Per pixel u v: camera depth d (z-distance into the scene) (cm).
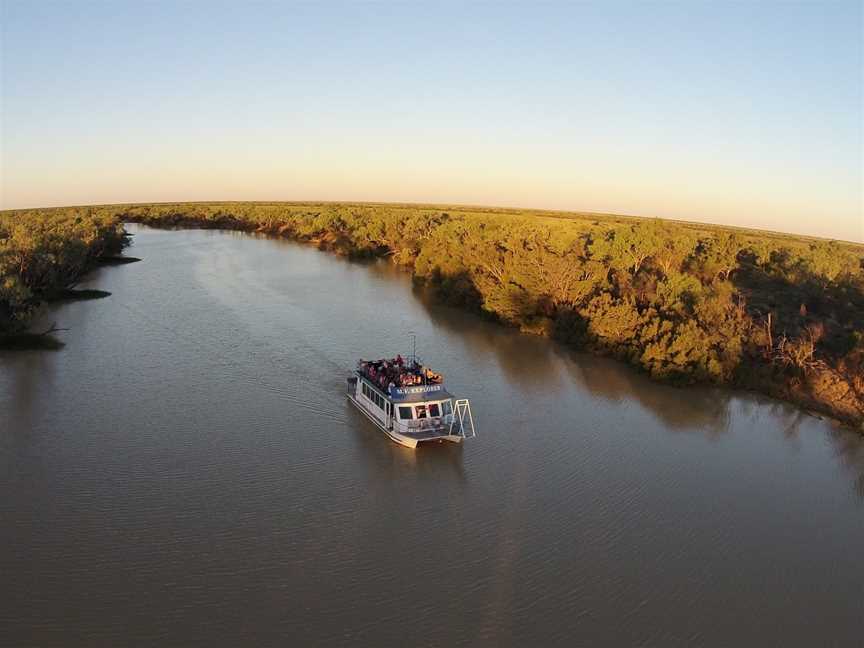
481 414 4188
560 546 2786
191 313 6550
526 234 8250
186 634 2177
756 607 2464
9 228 9556
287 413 4084
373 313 6912
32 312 5872
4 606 2266
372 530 2844
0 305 5844
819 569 2716
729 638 2295
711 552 2795
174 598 2347
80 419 3834
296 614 2300
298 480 3244
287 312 6769
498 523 2944
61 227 9544
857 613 2459
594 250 8012
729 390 4906
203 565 2541
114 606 2292
